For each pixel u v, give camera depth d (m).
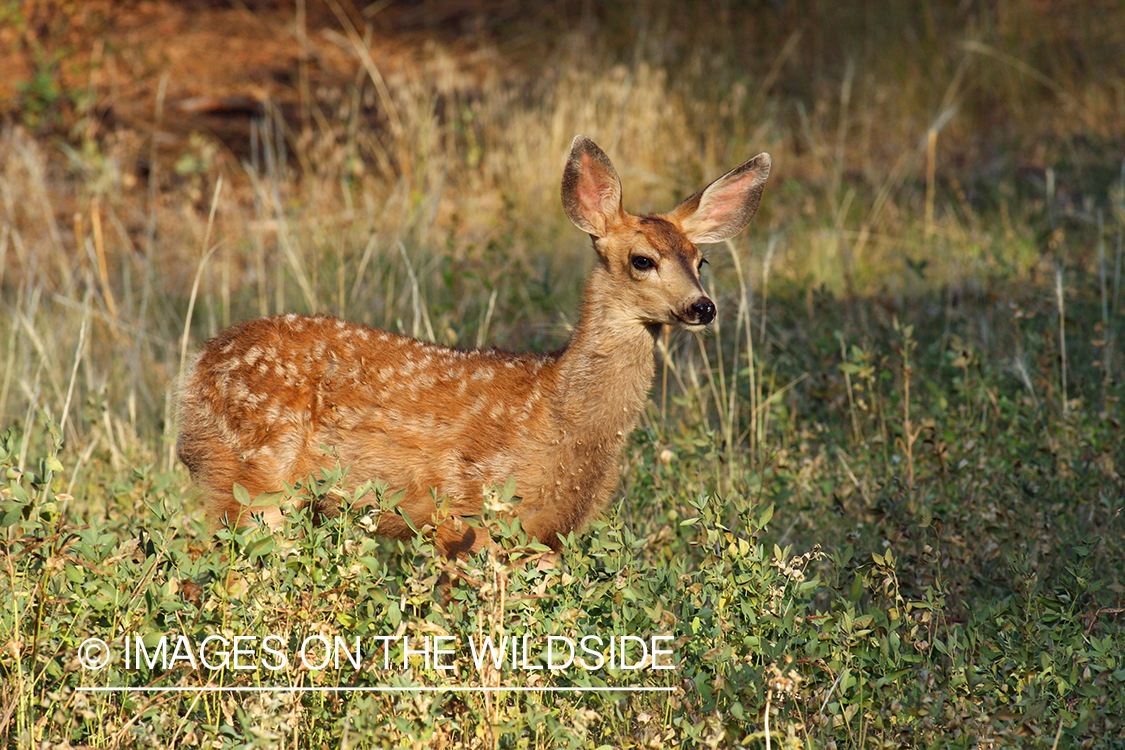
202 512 10.28
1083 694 7.23
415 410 9.54
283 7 30.80
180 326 15.70
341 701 7.12
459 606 7.58
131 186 21.02
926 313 15.38
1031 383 12.65
